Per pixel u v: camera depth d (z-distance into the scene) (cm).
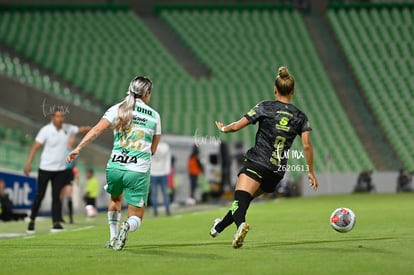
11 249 2619
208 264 1997
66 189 4781
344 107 11294
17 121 8219
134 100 2409
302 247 2459
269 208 6003
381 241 2631
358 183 9588
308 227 3566
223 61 11762
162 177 5588
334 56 12188
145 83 2438
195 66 11744
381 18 12700
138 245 2681
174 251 2400
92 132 2378
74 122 8612
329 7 12850
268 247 2488
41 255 2375
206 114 10575
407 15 12781
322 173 9569
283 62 11831
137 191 2416
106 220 5144
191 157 7856
